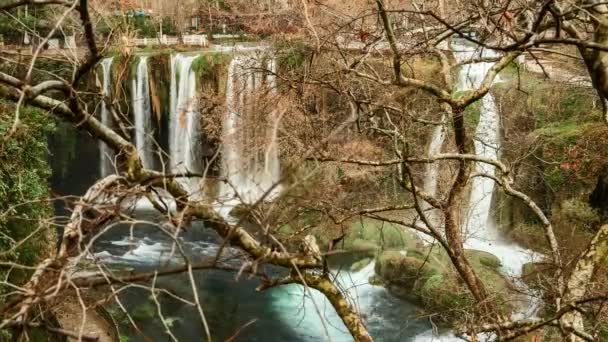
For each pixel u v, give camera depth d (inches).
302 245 142.0
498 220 645.3
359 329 145.1
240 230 132.6
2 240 317.4
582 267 199.3
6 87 125.6
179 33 900.6
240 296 529.7
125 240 634.2
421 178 390.6
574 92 564.4
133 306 471.2
